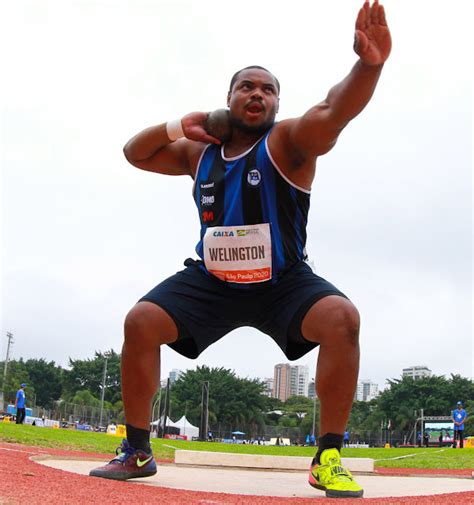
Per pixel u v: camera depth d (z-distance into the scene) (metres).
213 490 3.87
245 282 3.78
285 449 21.16
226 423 96.38
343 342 3.46
